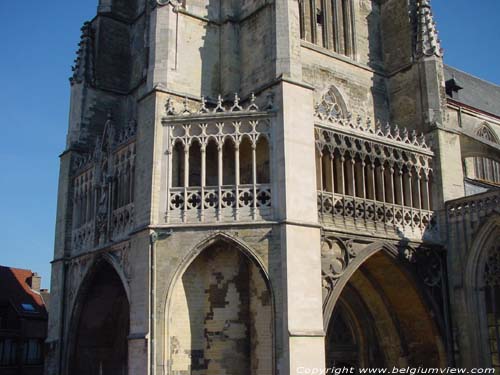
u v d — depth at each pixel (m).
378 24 40.97
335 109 36.69
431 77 36.50
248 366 27.44
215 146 29.86
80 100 39.56
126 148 32.34
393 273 32.41
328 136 30.00
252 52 32.31
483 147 36.50
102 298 36.03
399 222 31.98
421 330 32.84
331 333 34.03
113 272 34.59
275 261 26.20
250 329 27.77
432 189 34.41
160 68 30.47
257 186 27.41
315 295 26.25
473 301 32.00
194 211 27.48
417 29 37.94
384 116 38.88
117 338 36.66
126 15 42.44
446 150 34.91
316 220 27.17
